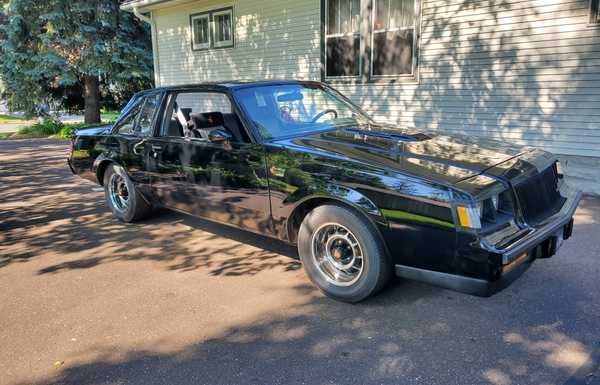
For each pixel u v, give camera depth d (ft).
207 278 13.07
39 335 10.33
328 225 11.16
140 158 16.29
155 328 10.48
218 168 13.37
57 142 47.42
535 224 10.12
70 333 10.37
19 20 53.52
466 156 10.99
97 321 10.84
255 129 12.68
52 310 11.41
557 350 9.25
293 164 11.55
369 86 28.53
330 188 10.75
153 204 16.87
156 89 16.46
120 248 15.56
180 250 15.26
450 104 25.40
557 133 22.13
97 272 13.62
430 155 10.97
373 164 10.43
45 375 8.97
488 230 9.22
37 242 16.34
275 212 12.18
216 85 14.02
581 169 21.66
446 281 9.52
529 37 22.09
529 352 9.21
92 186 25.35
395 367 8.86
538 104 22.44
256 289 12.31
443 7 24.58
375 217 10.09
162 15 41.22
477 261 8.98
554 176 11.86
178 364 9.16
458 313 10.78
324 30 29.99
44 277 13.35
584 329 9.96
